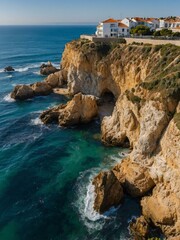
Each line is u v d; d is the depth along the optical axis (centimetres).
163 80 3434
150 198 2839
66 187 3331
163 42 4953
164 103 3122
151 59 4691
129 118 3897
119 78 5612
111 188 2870
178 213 2517
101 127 4653
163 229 2584
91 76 6303
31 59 14125
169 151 2786
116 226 2703
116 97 5938
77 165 3803
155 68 4275
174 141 2705
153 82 3566
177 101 3111
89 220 2789
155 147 3131
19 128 5053
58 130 4938
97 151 4144
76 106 5034
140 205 2942
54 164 3859
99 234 2627
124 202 3006
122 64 5466
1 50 18000
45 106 6259
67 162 3897
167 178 2752
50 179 3512
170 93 3119
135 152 3306
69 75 6875
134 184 3050
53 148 4303
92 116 5203
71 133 4803
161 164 2900
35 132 4881
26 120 5422
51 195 3203
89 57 6159
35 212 2948
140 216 2769
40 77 9531
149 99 3372
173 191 2641
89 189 3212
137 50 5234
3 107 6253
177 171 2625
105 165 3750
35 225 2777
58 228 2728
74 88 6744
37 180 3503
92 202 3011
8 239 2616
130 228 2650
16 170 3728
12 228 2744
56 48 19938
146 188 3014
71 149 4259
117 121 4253
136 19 9625
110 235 2609
